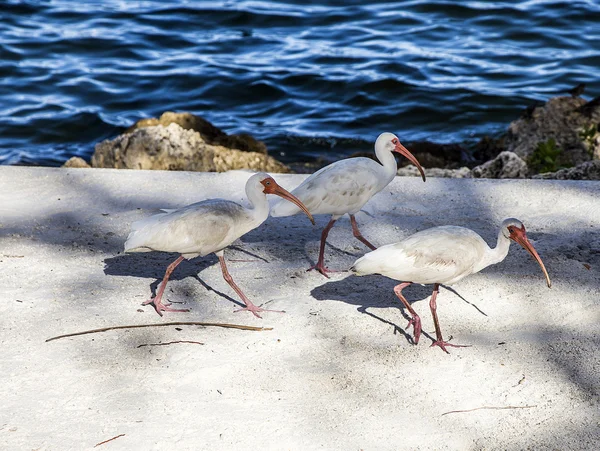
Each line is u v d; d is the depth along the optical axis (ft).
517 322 25.94
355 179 29.14
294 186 35.47
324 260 30.04
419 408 21.89
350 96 64.59
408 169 44.21
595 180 37.55
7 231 31.63
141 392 22.34
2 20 79.71
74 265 29.25
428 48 72.95
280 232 32.30
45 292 27.32
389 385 22.80
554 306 26.71
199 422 21.24
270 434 20.83
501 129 59.72
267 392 22.44
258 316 26.16
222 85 66.85
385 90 65.26
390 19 79.46
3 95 65.16
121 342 24.57
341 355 24.14
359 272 24.75
